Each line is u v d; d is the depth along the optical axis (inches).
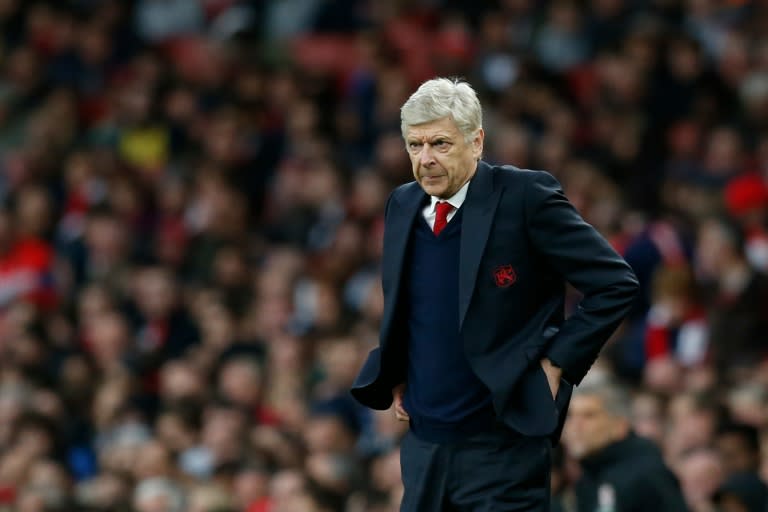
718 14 2564.0
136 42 2967.5
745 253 1872.5
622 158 2237.9
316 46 2805.1
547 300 850.8
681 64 2352.4
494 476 839.1
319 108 2546.8
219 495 1625.2
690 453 1374.3
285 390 1884.8
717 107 2300.7
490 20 2605.8
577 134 2340.1
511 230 836.0
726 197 2080.5
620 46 2468.0
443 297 846.5
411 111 824.9
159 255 2370.8
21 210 2498.8
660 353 1728.6
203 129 2677.2
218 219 2349.9
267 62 2829.7
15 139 2834.6
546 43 2576.3
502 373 827.4
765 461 1432.1
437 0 2719.0
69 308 2278.5
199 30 3046.3
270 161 2522.1
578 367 831.1
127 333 2153.1
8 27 3029.0
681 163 2208.4
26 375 2080.5
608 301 828.0
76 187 2576.3
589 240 831.7
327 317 1984.5
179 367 1913.1
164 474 1663.4
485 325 835.4
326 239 2276.1
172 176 2568.9
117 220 2431.1
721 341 1726.1
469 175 842.8
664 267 1772.9
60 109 2802.7
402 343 872.3
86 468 1916.8
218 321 2021.4
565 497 1215.6
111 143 2723.9
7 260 2447.1
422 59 2549.2
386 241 868.0
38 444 1861.5
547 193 835.4
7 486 1819.6
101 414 1961.1
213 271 2297.0
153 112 2726.4
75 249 2415.1
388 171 2251.5
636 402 1535.4
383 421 1628.9
